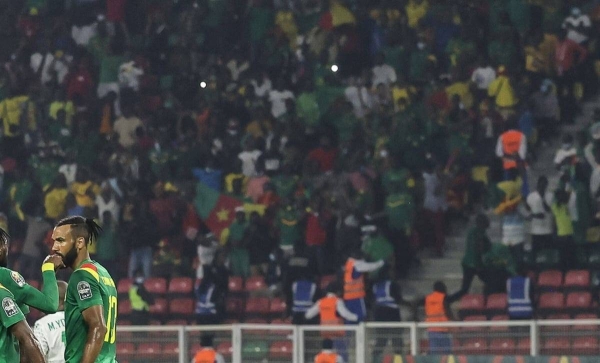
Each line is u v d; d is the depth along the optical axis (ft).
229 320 249.14
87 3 321.52
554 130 269.64
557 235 240.12
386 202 250.98
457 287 249.34
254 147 276.21
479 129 260.83
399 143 263.49
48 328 117.60
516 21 277.64
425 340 207.10
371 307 238.48
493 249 234.38
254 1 305.53
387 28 290.35
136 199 269.85
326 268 250.16
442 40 285.43
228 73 300.81
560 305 232.53
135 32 317.22
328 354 208.95
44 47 316.19
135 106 295.69
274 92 289.53
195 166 277.85
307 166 267.80
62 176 278.67
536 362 198.18
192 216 267.39
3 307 95.20
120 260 266.98
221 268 248.32
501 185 247.29
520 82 267.39
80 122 296.92
